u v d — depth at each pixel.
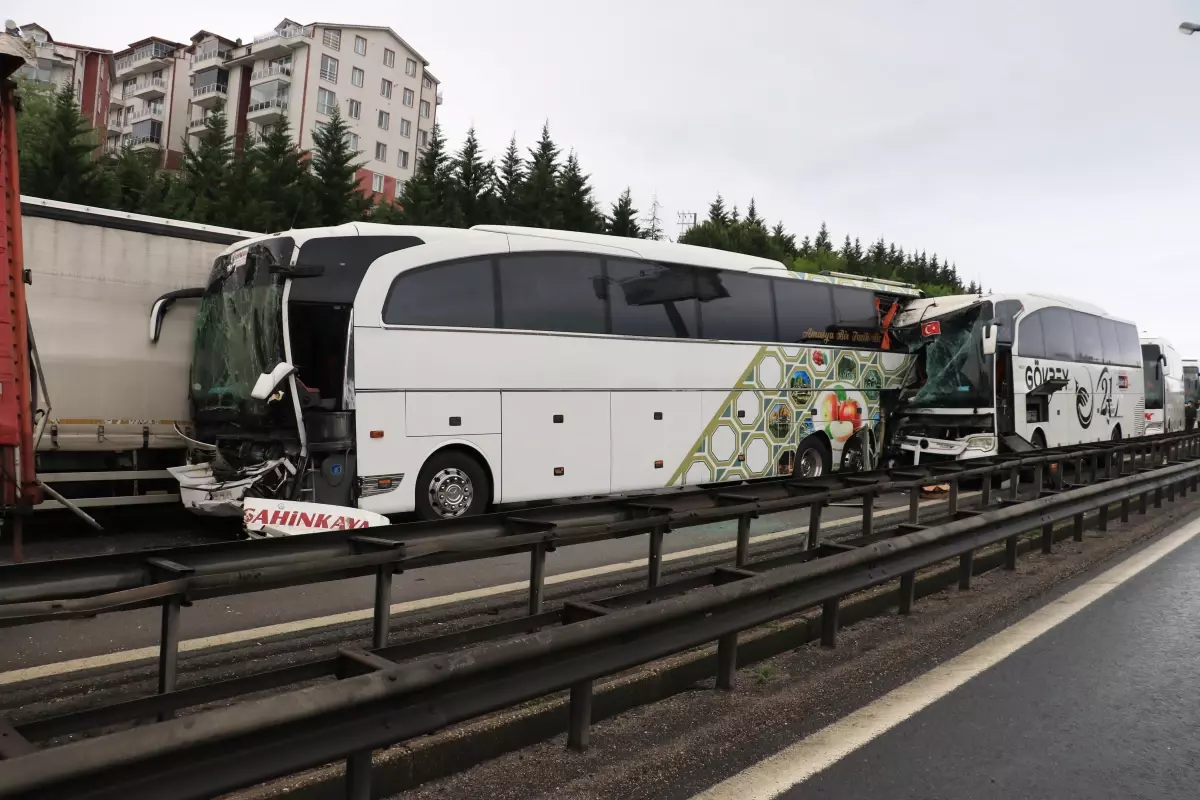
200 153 47.59
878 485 7.29
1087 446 12.17
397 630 5.52
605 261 11.23
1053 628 5.83
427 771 3.33
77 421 9.31
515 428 10.17
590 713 3.81
